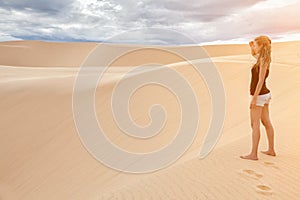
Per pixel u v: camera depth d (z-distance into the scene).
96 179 6.65
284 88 10.09
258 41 4.03
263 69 3.96
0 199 6.71
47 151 8.51
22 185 7.27
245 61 16.80
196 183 3.57
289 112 7.20
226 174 3.74
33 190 6.94
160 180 3.79
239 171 3.81
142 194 3.43
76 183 6.75
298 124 5.96
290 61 16.62
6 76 19.42
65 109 10.77
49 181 7.16
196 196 3.24
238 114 8.38
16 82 13.79
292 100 8.41
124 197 3.42
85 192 6.09
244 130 6.68
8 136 9.48
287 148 4.65
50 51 76.50
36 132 9.55
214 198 3.17
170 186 3.55
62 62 70.31
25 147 8.87
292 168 3.84
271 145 4.39
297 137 5.14
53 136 9.24
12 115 10.73
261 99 4.12
